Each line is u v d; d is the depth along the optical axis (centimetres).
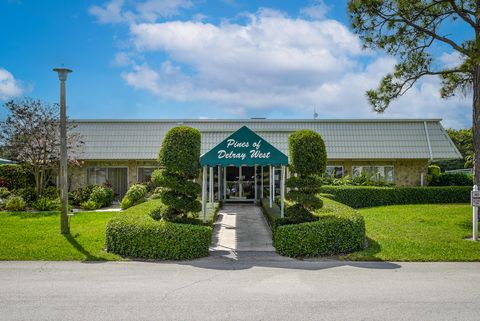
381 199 2005
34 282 733
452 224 1367
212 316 555
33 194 1962
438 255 952
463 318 547
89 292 669
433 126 2467
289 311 575
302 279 761
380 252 984
